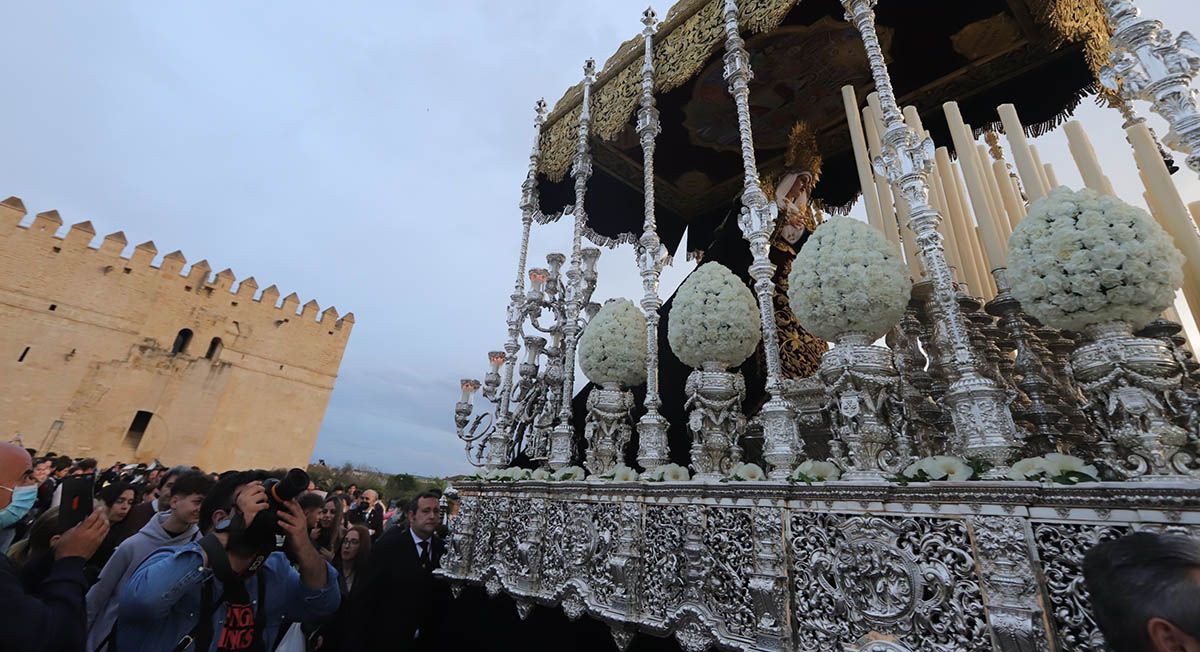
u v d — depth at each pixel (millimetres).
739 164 7871
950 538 2170
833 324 2895
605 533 3783
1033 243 2297
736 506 3004
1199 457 1888
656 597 3307
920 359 3695
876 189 4422
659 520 3459
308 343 39938
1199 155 1994
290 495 2828
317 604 3135
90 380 29875
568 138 6746
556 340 6449
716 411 3680
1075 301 2141
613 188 8344
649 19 5539
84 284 30422
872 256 2887
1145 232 2109
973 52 5512
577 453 5824
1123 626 1201
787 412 3031
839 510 2545
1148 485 1730
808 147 6559
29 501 2795
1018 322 3283
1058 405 3311
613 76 6164
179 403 32719
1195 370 2797
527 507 4621
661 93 5855
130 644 2330
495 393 6422
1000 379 3391
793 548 2686
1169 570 1175
